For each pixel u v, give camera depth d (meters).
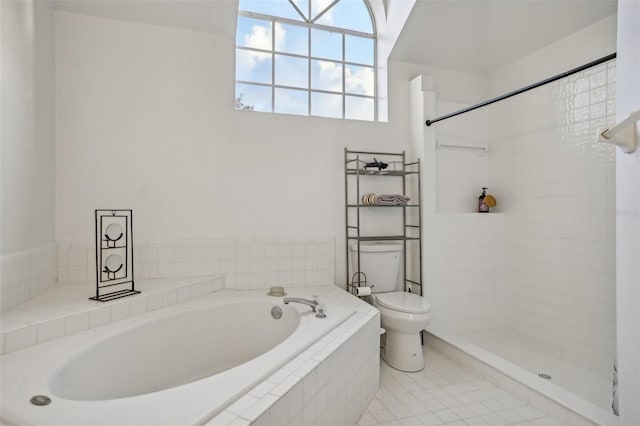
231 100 2.66
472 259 3.17
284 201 2.79
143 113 2.47
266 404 1.14
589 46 2.55
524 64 3.06
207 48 2.61
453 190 3.30
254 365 1.38
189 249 2.55
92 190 2.36
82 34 2.35
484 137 3.42
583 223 2.55
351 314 2.11
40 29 2.09
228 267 2.63
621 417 1.14
